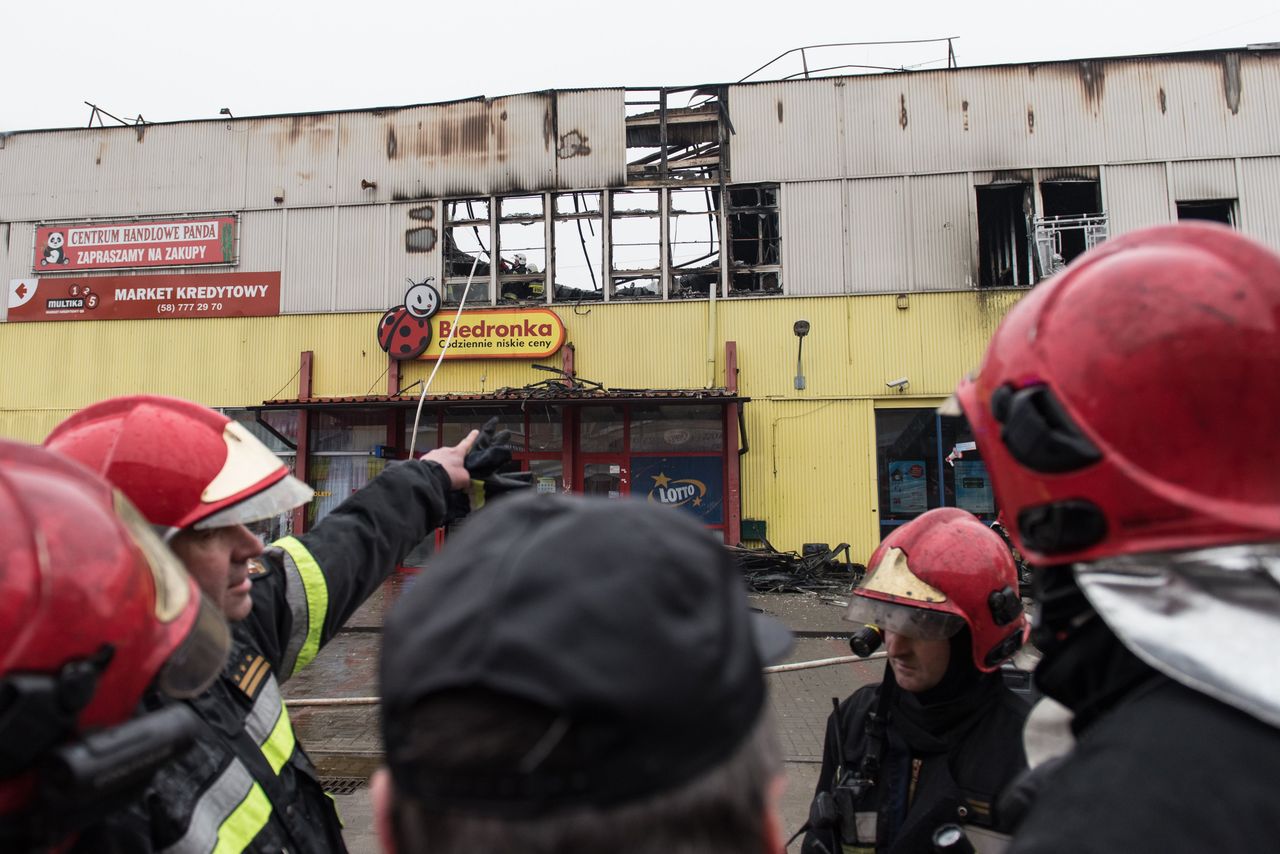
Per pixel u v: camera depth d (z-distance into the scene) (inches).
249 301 541.6
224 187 553.9
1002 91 501.4
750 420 499.5
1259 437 26.5
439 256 536.1
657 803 19.6
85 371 542.6
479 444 81.7
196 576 49.3
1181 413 27.1
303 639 65.0
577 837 19.1
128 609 29.9
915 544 64.2
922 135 506.0
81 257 555.5
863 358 496.1
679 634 21.3
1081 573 29.2
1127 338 28.3
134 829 42.1
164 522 46.9
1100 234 482.0
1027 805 31.9
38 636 26.0
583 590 21.3
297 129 554.9
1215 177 478.9
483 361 520.7
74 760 25.9
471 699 20.3
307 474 511.2
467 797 19.8
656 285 534.9
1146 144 486.3
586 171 532.7
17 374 545.3
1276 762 22.9
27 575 26.4
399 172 545.3
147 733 29.5
